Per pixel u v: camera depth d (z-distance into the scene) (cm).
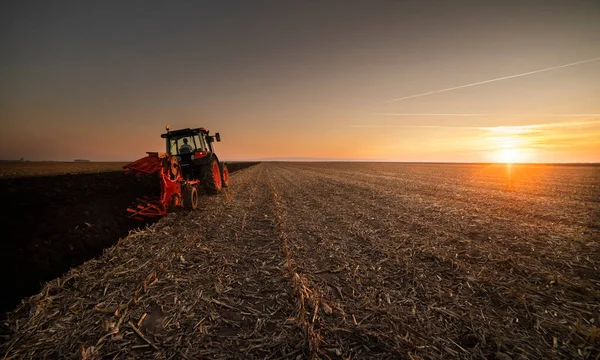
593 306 312
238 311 321
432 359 241
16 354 256
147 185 1220
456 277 392
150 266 445
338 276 406
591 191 1298
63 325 299
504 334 270
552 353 245
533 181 1875
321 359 244
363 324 290
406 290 361
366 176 2461
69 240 557
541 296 338
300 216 803
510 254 470
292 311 316
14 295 366
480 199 1062
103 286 382
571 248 498
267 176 2523
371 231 630
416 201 1023
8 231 560
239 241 574
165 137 1070
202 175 1067
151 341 271
